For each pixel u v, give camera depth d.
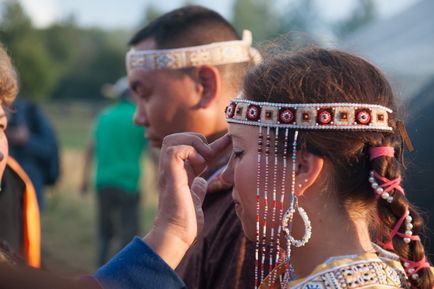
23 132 4.84
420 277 1.32
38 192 4.93
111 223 6.19
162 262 1.30
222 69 2.07
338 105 1.33
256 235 1.40
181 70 2.06
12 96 1.64
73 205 9.70
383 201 1.33
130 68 2.14
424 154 3.65
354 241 1.35
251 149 1.39
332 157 1.33
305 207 1.35
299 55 1.42
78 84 41.88
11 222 2.21
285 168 1.34
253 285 1.64
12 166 2.26
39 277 0.99
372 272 1.30
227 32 2.13
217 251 1.73
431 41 6.32
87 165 7.29
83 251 7.04
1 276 0.96
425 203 3.36
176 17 2.12
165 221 1.38
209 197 1.83
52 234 7.85
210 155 1.54
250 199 1.39
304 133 1.33
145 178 11.80
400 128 1.39
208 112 2.07
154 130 2.12
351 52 1.46
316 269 1.31
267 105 1.37
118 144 6.08
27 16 34.09
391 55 6.59
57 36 43.31
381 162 1.31
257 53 2.08
